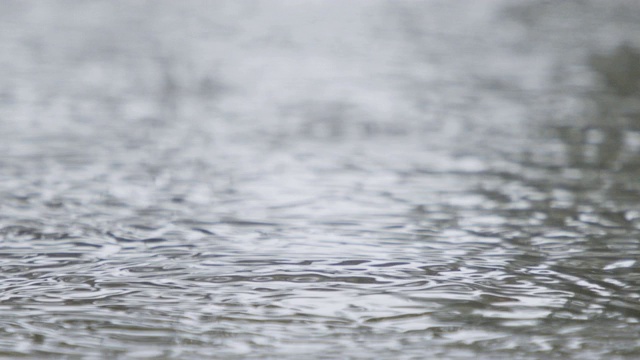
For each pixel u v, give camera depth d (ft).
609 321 39.83
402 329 38.78
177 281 44.96
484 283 45.03
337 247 51.60
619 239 53.42
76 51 154.92
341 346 36.91
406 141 87.71
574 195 65.10
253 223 57.31
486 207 61.87
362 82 127.24
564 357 35.83
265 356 35.86
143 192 65.92
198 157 79.25
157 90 118.52
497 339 37.70
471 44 171.32
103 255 49.65
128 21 203.82
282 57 153.07
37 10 221.87
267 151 82.43
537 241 53.11
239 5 244.42
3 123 94.12
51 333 38.01
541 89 120.06
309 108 106.93
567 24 203.82
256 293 43.21
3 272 46.26
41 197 63.82
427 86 123.85
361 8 240.53
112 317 39.88
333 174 73.00
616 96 113.50
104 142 85.20
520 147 84.02
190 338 37.60
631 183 68.80
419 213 60.23
